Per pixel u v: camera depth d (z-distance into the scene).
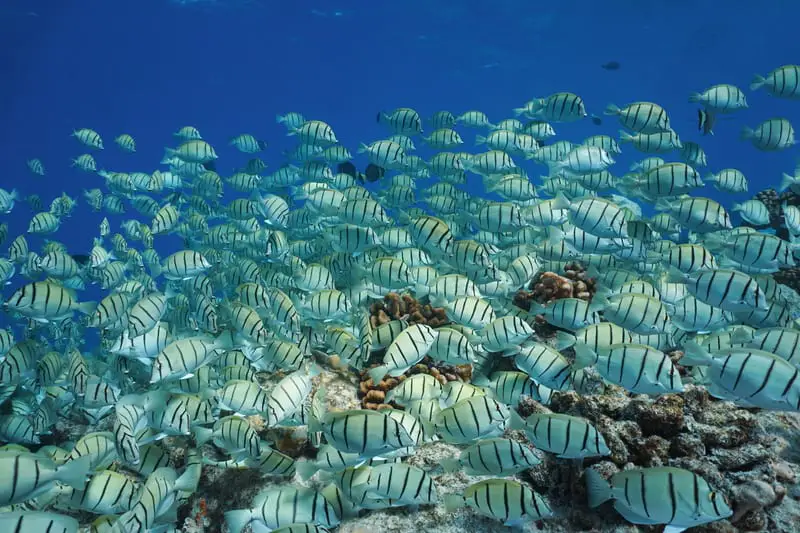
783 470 1.07
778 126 1.84
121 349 1.24
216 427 1.12
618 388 1.23
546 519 1.05
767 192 2.82
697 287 1.17
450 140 2.48
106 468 1.16
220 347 1.21
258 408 1.14
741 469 1.07
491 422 0.97
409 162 2.59
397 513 1.09
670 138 2.07
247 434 1.10
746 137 1.90
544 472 1.10
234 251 2.37
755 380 0.87
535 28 9.65
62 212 2.83
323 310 1.45
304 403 1.34
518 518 0.91
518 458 0.94
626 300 1.17
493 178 2.42
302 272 1.63
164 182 2.98
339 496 0.97
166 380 1.15
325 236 2.15
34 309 1.34
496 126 2.78
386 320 1.66
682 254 1.36
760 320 1.33
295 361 1.35
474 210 2.26
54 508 1.19
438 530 1.05
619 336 1.10
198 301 1.72
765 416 1.24
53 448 1.21
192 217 2.55
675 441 1.10
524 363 1.12
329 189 2.00
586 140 2.45
